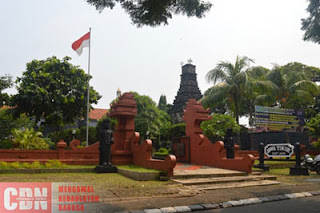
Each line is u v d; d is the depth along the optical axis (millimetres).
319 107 35438
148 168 10641
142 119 37125
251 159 10492
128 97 13570
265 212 5441
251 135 23906
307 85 24000
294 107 32844
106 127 11281
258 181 9508
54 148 24172
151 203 5742
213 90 22547
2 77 23922
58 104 24406
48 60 26141
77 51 21938
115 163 12500
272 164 14641
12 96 23156
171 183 8438
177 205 5672
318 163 12477
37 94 22703
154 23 9398
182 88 47562
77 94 25516
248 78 21984
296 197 7004
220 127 20953
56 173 10156
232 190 7758
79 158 12633
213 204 5883
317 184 9156
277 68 24266
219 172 10227
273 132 21234
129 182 8391
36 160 11578
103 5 8703
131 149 13023
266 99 25031
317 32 10695
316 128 20766
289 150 13297
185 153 14695
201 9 8977
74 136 30453
